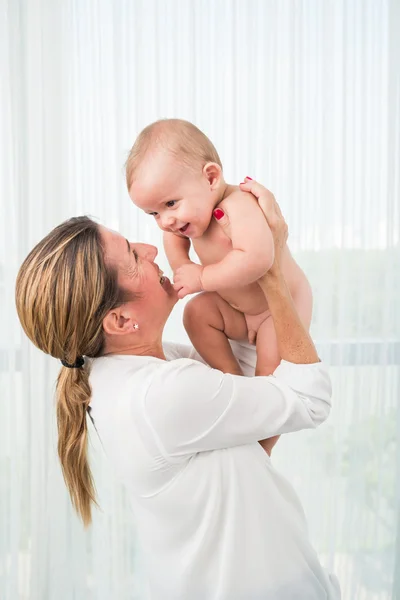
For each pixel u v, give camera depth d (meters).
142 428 0.99
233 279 1.05
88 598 2.20
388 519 2.35
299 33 2.12
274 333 1.19
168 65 2.11
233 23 2.09
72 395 1.10
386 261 2.25
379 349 2.29
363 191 2.22
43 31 2.04
